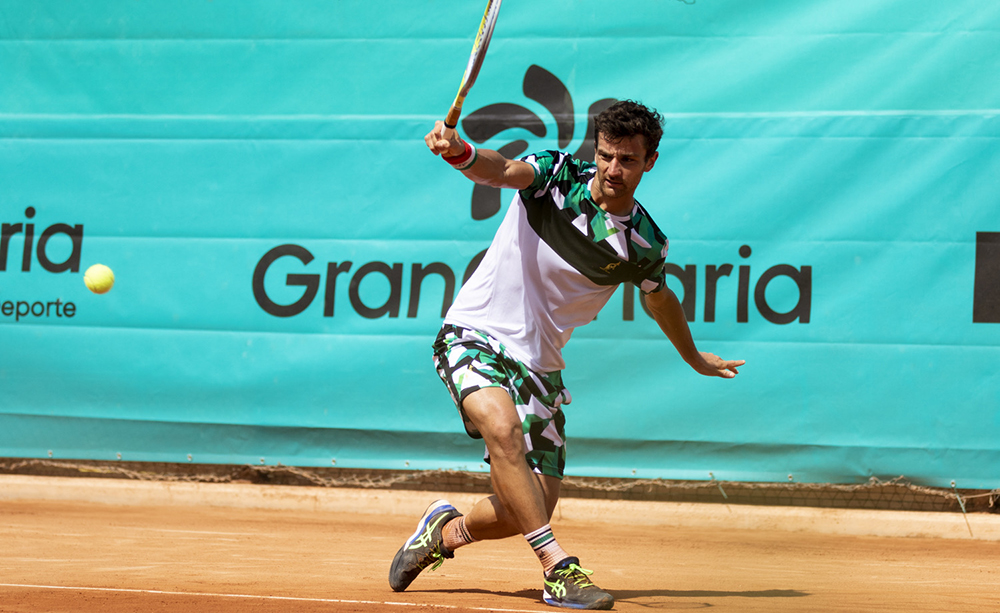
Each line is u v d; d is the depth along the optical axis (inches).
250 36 692.1
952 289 616.4
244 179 687.1
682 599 325.4
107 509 655.8
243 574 371.2
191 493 678.5
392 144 676.7
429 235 669.9
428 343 661.3
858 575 442.9
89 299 690.2
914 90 626.2
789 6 639.8
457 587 348.8
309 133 683.4
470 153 288.5
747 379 627.5
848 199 627.5
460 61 675.4
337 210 677.9
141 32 701.3
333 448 664.4
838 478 617.6
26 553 427.8
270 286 678.5
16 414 689.0
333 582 353.7
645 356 634.8
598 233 317.7
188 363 679.1
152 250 689.6
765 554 521.0
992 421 607.8
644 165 305.9
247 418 671.8
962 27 624.4
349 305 670.5
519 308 327.6
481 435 318.3
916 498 634.2
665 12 651.5
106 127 701.3
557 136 658.8
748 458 625.3
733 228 634.8
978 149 619.2
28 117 706.8
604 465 635.5
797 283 627.8
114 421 681.6
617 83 654.5
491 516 323.9
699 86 644.7
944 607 321.7
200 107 693.9
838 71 633.6
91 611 250.5
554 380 339.0
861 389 618.8
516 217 327.0
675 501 652.7
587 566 449.1
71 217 698.2
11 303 697.0
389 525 608.1
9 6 711.7
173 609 255.8
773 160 634.2
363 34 682.2
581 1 660.7
